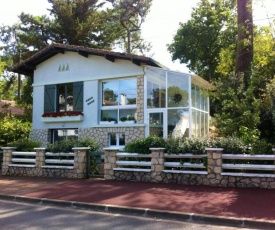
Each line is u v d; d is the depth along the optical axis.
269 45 16.56
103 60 19.80
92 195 9.78
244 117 13.15
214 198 8.93
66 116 20.20
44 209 8.67
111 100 19.66
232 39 34.62
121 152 12.72
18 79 42.84
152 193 9.78
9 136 18.59
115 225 6.93
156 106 18.30
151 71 18.56
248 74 15.91
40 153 14.43
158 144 12.05
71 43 31.09
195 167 11.20
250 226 6.81
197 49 36.16
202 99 20.67
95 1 31.61
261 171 10.55
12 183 12.64
